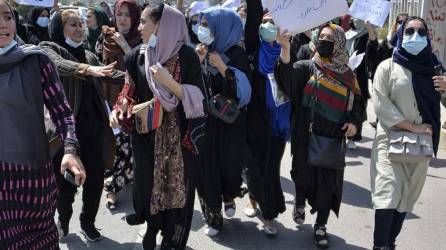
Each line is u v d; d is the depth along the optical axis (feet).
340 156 13.05
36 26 22.75
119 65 15.79
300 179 13.65
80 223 13.98
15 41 9.16
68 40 12.98
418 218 15.70
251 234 14.43
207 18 12.90
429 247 13.87
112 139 13.73
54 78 9.25
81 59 13.30
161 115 11.32
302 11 12.07
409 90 11.67
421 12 29.71
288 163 21.08
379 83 11.99
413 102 11.73
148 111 11.21
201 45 13.02
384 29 47.42
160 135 11.58
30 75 8.93
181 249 12.41
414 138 11.59
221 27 12.94
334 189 13.41
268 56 13.56
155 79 11.12
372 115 30.14
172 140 11.64
